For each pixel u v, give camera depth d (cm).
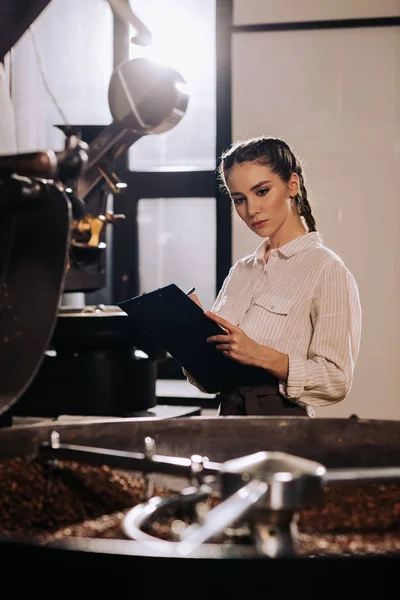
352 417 145
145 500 112
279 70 390
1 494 115
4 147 235
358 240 386
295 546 82
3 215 92
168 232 422
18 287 98
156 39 416
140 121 156
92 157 188
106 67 425
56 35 424
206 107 417
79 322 259
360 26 382
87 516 116
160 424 143
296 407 203
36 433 134
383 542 95
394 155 383
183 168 416
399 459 139
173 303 193
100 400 262
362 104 385
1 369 96
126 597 79
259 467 79
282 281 212
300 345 207
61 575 81
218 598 78
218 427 145
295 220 220
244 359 194
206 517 80
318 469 79
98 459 110
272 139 215
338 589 78
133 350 277
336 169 387
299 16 386
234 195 216
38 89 423
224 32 393
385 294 384
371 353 384
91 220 181
